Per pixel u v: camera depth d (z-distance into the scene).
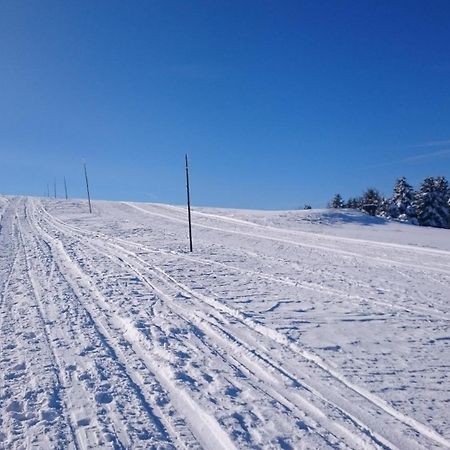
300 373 6.70
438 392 6.06
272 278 14.23
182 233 27.02
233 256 18.75
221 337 8.35
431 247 22.16
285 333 8.45
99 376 6.57
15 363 7.07
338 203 72.81
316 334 8.49
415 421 5.24
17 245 21.61
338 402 5.76
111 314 10.02
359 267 16.75
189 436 4.97
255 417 5.34
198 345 7.92
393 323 9.41
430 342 8.18
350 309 10.52
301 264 17.14
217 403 5.69
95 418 5.34
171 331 8.71
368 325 9.22
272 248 21.53
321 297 11.72
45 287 12.70
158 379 6.49
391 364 7.04
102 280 13.64
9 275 14.49
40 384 6.28
